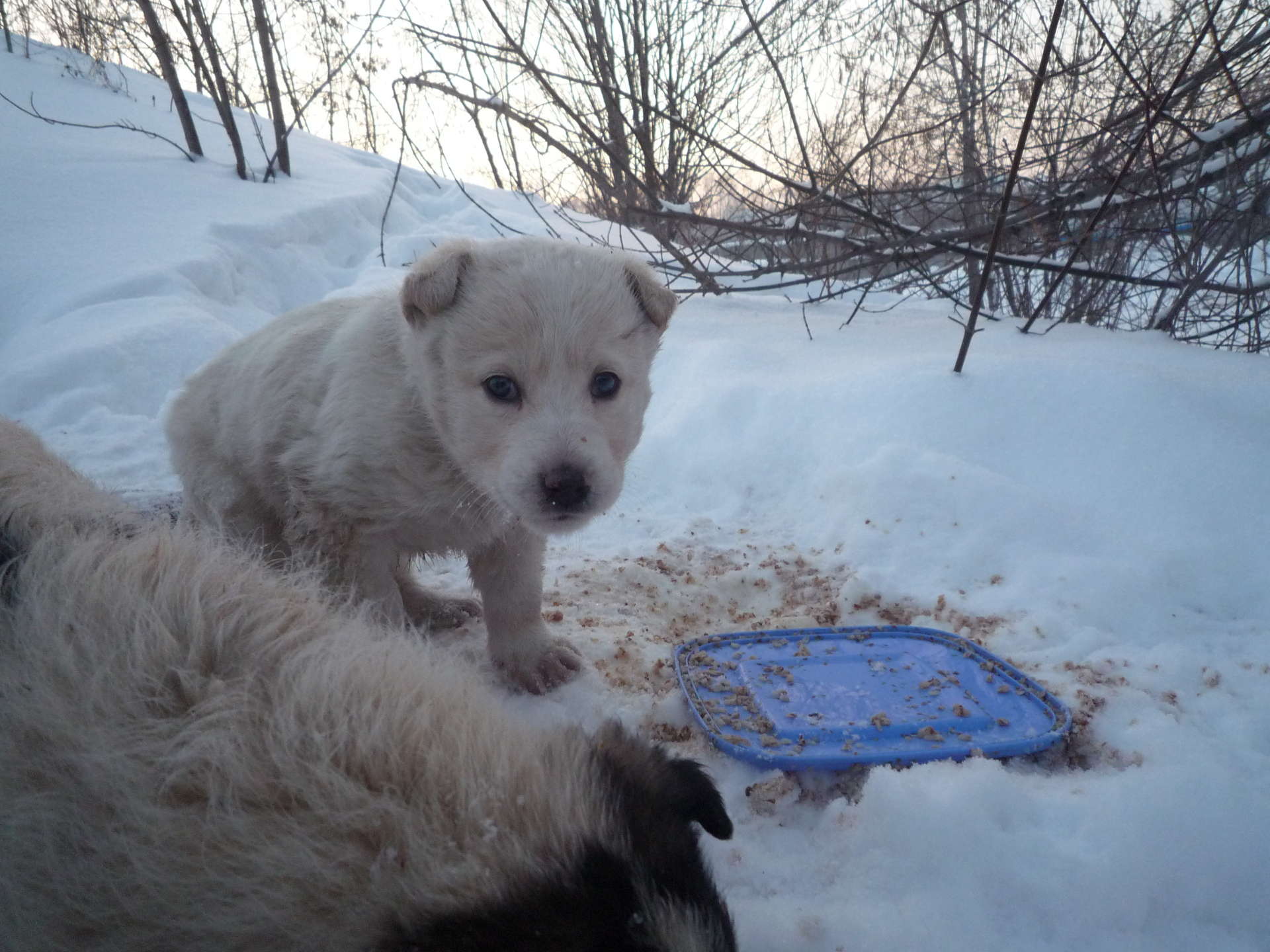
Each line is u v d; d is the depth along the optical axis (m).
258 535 0.56
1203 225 0.89
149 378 1.05
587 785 0.25
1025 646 0.53
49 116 2.09
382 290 0.60
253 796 0.23
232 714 0.24
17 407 0.99
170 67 1.87
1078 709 0.46
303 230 1.62
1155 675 0.49
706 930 0.23
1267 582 0.55
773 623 0.58
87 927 0.22
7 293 1.24
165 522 0.34
